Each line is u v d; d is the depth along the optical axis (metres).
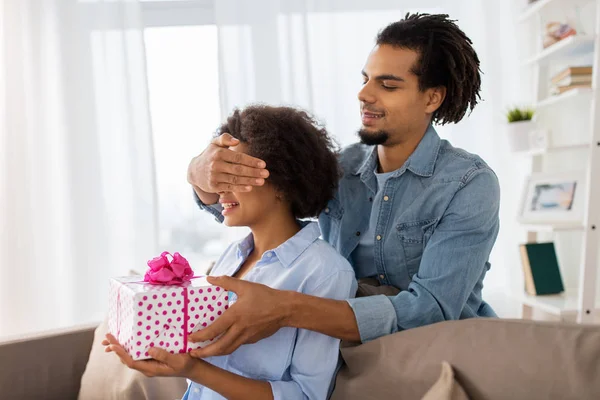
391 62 1.21
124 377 1.32
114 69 2.65
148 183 2.67
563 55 2.32
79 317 2.63
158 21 2.72
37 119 2.59
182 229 2.79
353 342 1.03
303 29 2.66
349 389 0.95
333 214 1.34
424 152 1.24
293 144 1.02
